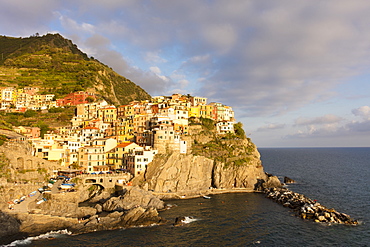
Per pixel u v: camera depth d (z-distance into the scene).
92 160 132.38
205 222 85.38
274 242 71.31
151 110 182.50
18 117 187.25
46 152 126.81
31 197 90.19
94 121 173.38
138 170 125.00
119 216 84.94
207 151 143.75
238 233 77.00
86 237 71.38
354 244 69.94
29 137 152.38
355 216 92.38
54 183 106.69
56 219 78.25
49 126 178.25
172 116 164.88
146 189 116.81
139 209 85.50
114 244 67.81
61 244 66.56
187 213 94.25
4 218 70.88
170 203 107.25
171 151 136.12
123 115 187.12
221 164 136.38
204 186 131.75
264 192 128.12
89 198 111.06
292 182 160.00
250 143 168.12
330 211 92.12
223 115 196.62
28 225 73.81
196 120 172.50
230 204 106.69
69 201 92.94
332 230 79.12
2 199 84.94
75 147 137.75
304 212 92.75
